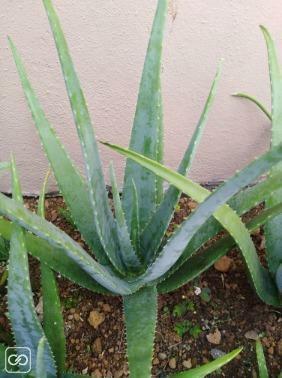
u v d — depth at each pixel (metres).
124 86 0.74
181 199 0.87
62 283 0.75
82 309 0.72
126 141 0.82
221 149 0.86
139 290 0.64
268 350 0.69
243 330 0.71
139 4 0.64
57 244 0.48
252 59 0.74
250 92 0.79
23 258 0.46
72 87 0.46
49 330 0.57
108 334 0.70
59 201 0.87
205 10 0.66
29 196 0.88
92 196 0.52
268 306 0.73
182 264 0.64
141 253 0.67
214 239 0.81
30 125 0.76
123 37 0.68
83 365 0.67
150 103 0.60
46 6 0.43
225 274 0.76
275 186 0.56
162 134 0.64
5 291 0.74
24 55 0.68
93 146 0.51
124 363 0.67
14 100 0.72
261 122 0.83
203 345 0.70
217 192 0.41
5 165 0.62
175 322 0.71
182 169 0.57
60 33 0.44
